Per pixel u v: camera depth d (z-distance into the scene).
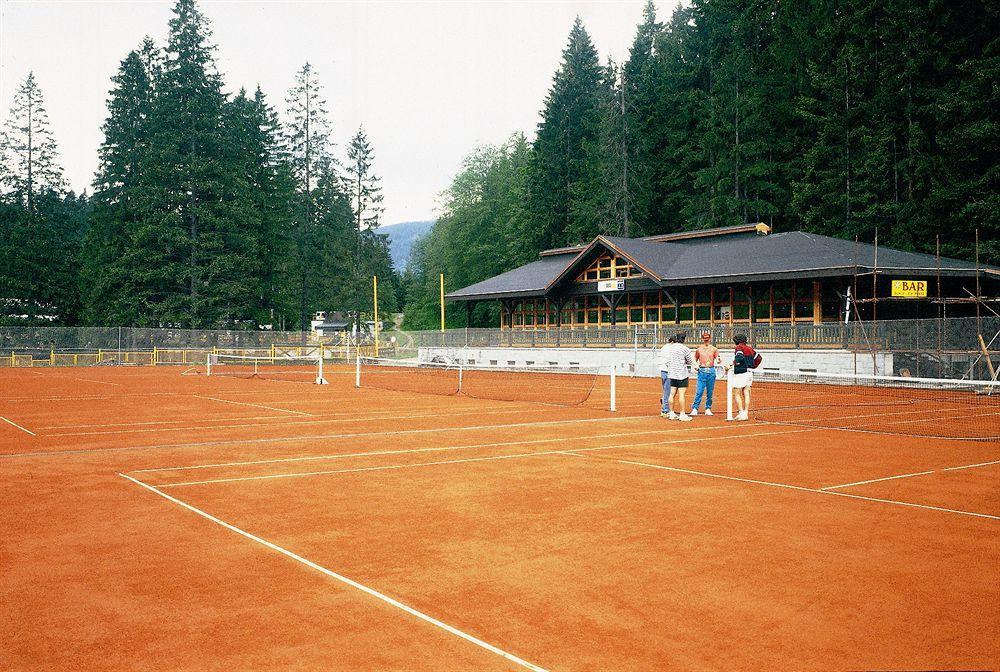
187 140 75.50
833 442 14.94
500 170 98.75
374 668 4.43
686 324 45.62
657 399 26.45
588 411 21.80
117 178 81.88
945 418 20.14
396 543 7.25
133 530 7.75
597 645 4.77
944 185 48.53
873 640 4.88
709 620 5.22
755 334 39.22
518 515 8.45
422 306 101.94
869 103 53.19
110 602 5.59
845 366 34.84
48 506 8.91
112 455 13.10
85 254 83.44
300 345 68.31
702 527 7.89
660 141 80.94
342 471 11.43
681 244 53.00
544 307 57.62
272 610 5.41
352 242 105.19
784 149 64.88
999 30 47.44
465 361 57.38
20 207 81.56
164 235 72.75
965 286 40.03
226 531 7.71
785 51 63.84
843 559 6.71
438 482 10.51
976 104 44.72
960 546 7.15
